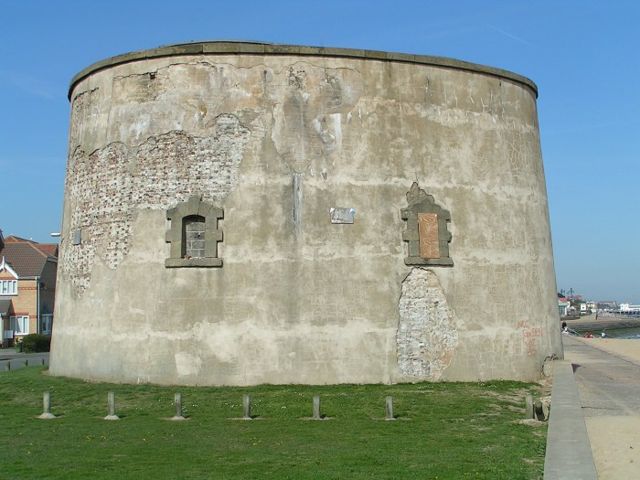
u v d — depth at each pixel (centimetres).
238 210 1814
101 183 1948
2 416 1423
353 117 1884
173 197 1841
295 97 1869
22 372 2188
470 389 1727
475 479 891
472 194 1980
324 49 1891
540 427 1269
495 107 2078
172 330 1788
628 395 1647
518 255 2050
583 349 3278
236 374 1759
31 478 927
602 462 984
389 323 1827
